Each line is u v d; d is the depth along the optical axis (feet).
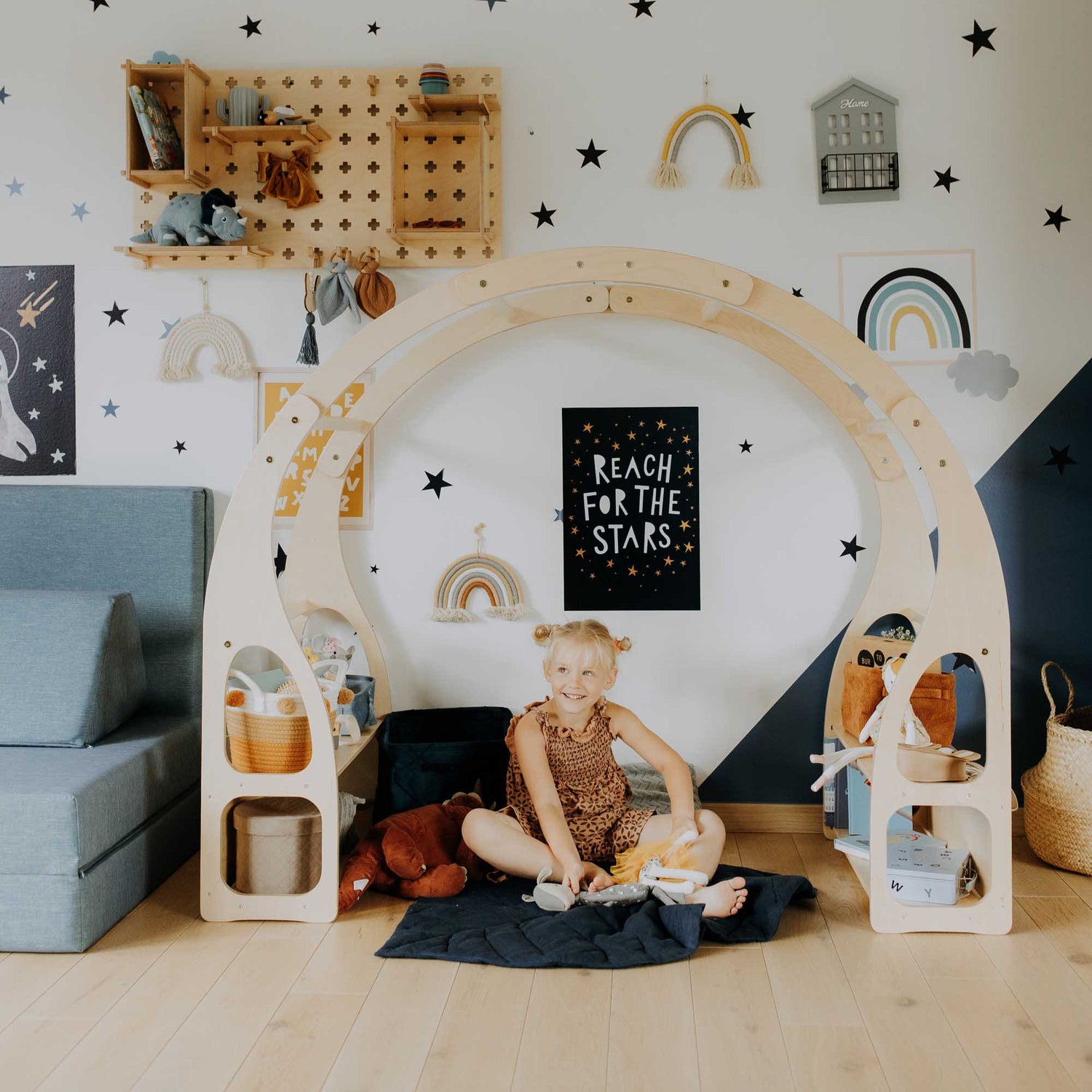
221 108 9.52
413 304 7.43
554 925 7.13
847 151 9.39
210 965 6.76
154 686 9.31
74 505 9.36
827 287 9.46
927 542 9.14
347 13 9.61
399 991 6.40
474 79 9.52
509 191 9.59
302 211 9.61
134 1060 5.61
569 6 9.50
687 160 9.50
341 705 8.50
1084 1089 5.32
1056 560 9.45
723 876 8.25
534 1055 5.66
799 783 9.70
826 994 6.35
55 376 9.88
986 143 9.36
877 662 8.99
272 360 9.78
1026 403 9.41
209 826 7.47
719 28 9.45
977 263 9.38
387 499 9.79
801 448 9.57
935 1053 5.66
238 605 7.45
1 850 6.81
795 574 9.62
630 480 9.68
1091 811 8.28
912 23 9.36
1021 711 9.55
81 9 9.71
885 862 7.26
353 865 7.79
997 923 7.25
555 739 8.32
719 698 9.71
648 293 9.29
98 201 9.78
